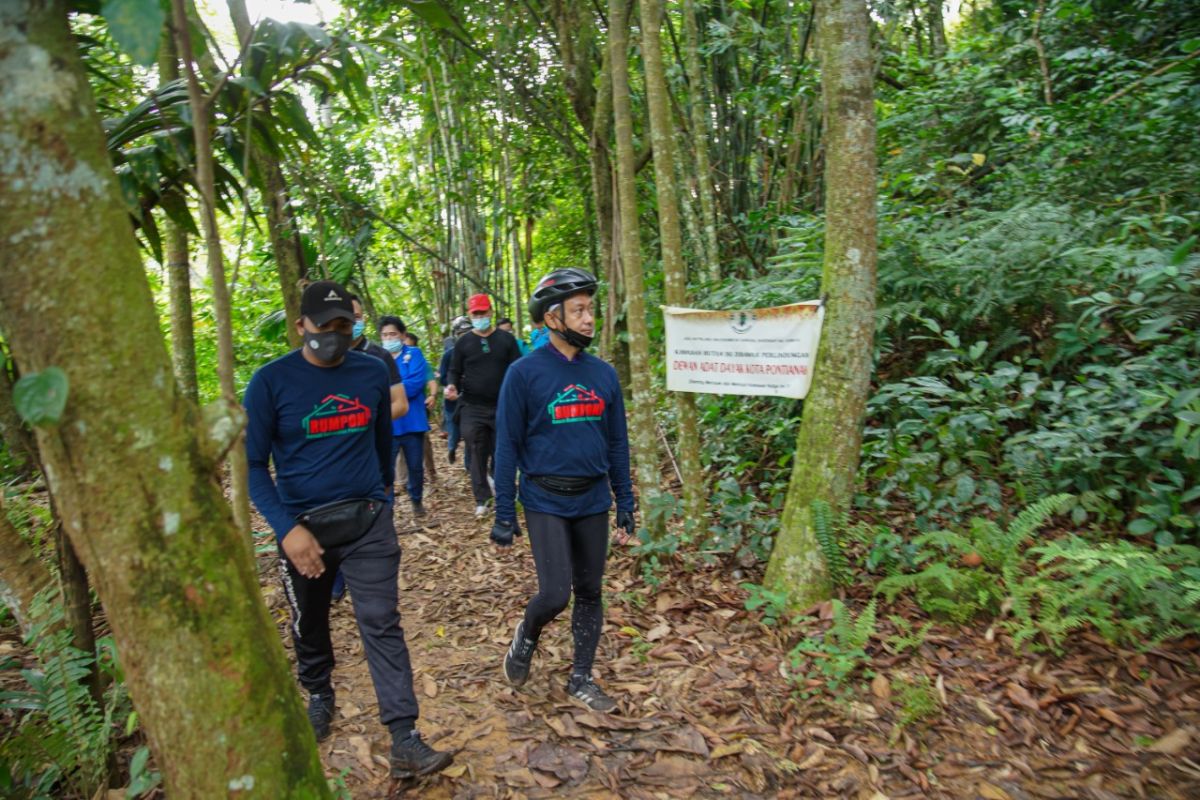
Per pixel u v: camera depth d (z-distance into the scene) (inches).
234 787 54.8
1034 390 166.7
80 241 50.1
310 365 111.0
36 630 99.8
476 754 113.7
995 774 101.1
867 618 126.3
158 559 52.7
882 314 191.9
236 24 200.2
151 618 53.0
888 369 211.0
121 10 48.6
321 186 301.0
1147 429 150.3
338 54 106.7
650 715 121.0
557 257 524.1
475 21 316.2
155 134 104.3
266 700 56.6
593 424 122.8
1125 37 270.4
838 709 116.0
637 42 288.5
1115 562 119.6
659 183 171.0
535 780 107.0
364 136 366.3
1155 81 218.4
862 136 138.6
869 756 106.4
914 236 203.2
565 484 121.4
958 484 156.6
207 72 124.8
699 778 105.6
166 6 51.2
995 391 171.6
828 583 143.9
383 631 110.2
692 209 279.1
